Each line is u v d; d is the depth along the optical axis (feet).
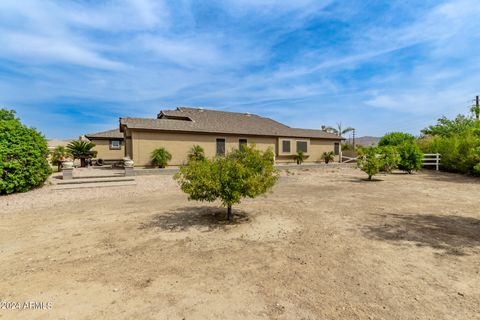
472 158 47.96
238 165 17.93
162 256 12.75
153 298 8.96
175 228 17.40
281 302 8.68
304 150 78.48
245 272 10.99
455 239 14.93
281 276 10.61
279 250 13.52
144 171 48.78
